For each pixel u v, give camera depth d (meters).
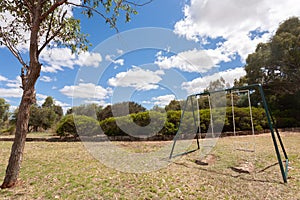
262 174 3.22
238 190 2.55
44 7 3.35
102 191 2.53
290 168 3.49
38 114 14.57
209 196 2.37
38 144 7.74
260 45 14.97
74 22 3.54
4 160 4.43
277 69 13.43
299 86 12.44
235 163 3.96
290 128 10.49
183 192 2.49
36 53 2.83
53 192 2.48
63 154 5.36
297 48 11.91
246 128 9.61
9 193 2.40
